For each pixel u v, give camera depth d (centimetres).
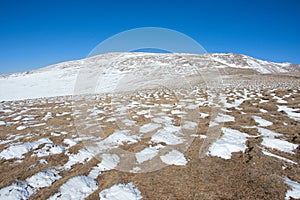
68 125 806
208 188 371
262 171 420
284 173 417
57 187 387
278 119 793
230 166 445
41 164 490
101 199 352
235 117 823
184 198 347
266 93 1384
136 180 408
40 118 950
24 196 369
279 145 555
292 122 746
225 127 704
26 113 1082
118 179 410
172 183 391
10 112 1134
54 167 476
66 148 583
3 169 470
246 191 359
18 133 734
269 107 978
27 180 419
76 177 420
